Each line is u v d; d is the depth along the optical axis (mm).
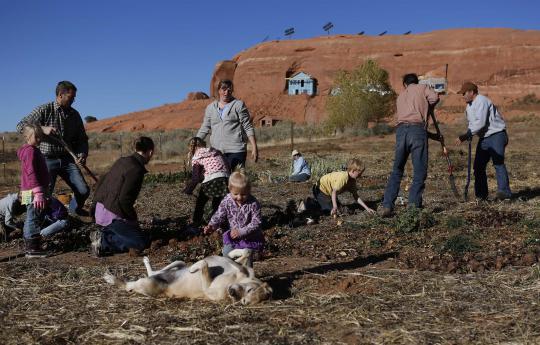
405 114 9141
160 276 5203
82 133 8461
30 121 7988
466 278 5637
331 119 42125
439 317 4602
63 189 15047
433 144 27422
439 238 7359
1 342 4270
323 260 6590
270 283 5641
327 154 23297
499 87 74938
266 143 33500
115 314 4785
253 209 5770
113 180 7199
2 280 5855
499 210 9250
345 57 85375
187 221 9242
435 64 79625
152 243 7336
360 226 8250
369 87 42344
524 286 5312
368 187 12898
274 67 88062
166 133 60000
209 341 4211
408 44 83000
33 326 4559
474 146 25453
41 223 7281
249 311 4777
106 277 5379
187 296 5129
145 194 12750
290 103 81750
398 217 8359
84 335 4363
